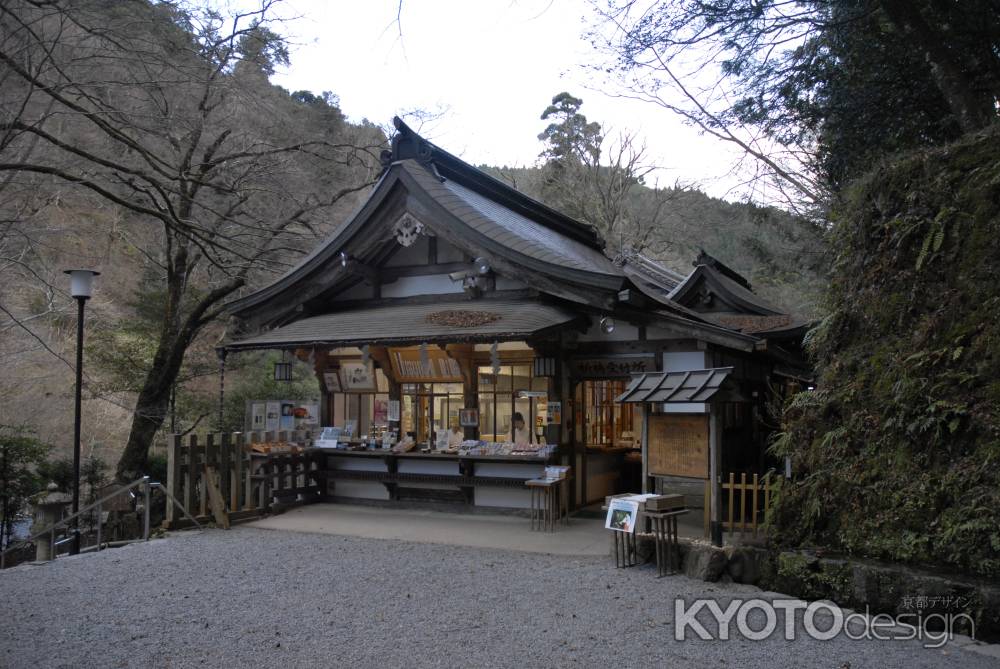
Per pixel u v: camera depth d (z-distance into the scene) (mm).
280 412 12266
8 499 12180
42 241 13016
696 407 7363
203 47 10867
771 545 6395
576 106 30953
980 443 5516
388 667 4379
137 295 17594
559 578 6590
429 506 10586
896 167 7324
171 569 7094
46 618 5461
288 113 14875
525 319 9086
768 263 19703
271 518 10047
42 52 10086
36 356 15633
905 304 6664
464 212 10164
